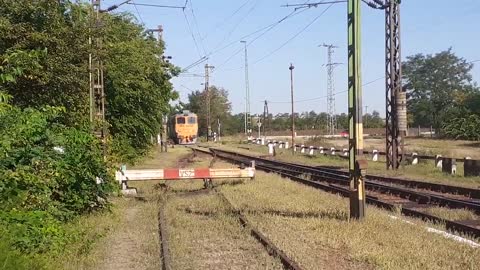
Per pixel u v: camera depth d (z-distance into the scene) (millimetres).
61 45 15000
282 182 21953
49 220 9211
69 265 8453
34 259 7500
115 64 27750
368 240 10234
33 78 14289
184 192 19297
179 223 12547
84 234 10461
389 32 29422
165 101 39656
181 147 70125
